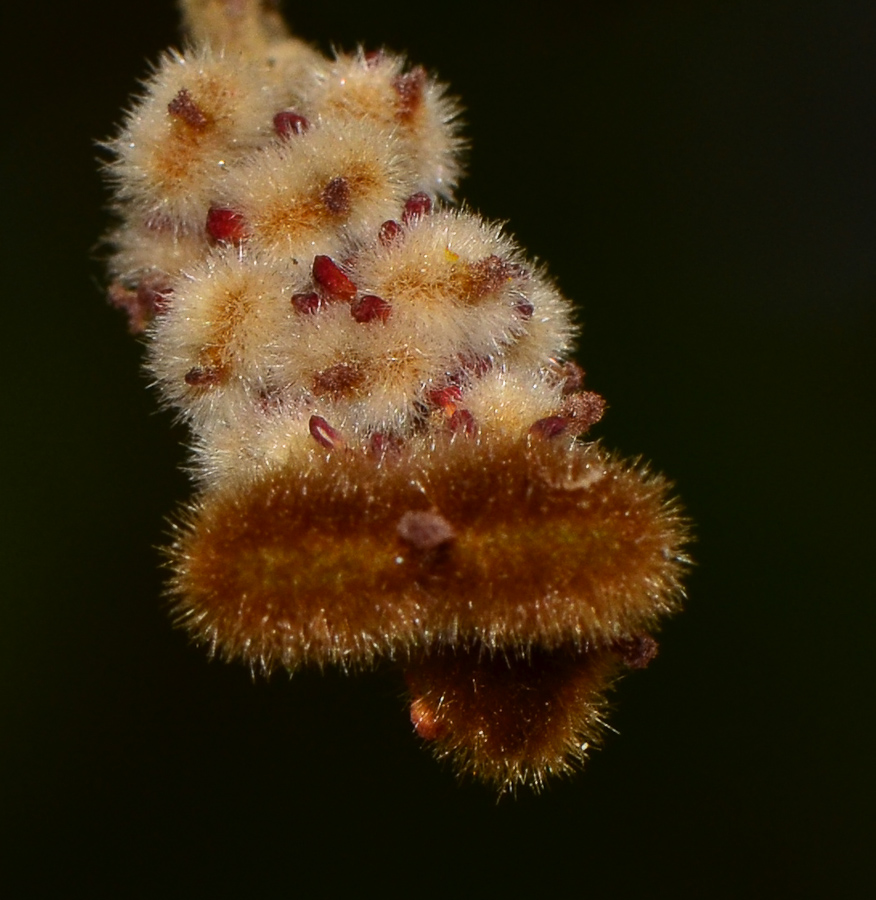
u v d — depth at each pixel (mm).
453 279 85
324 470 82
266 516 82
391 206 87
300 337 86
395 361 85
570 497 81
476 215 87
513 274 86
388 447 83
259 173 87
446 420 85
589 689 85
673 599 83
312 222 87
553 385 87
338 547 81
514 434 84
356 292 86
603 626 82
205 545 82
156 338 87
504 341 86
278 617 82
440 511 81
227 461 86
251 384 86
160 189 88
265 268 87
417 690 85
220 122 88
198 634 83
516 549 81
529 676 85
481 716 85
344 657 82
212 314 86
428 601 81
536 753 85
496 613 81
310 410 85
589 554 81
